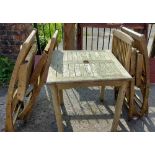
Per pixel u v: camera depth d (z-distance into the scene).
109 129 3.09
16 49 4.28
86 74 2.64
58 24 6.51
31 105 3.11
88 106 3.62
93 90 4.10
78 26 4.37
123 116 3.34
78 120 3.28
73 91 4.07
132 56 2.85
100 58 3.16
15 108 3.13
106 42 7.13
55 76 2.59
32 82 3.01
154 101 3.77
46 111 3.50
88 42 7.07
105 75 2.61
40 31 5.84
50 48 2.86
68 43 4.17
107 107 3.59
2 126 3.13
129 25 4.29
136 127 3.11
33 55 2.85
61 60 3.07
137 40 2.91
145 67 2.93
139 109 3.44
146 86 3.05
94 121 3.26
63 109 3.54
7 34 4.17
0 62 4.24
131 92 3.04
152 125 3.15
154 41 4.27
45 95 3.94
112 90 4.09
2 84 4.12
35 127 3.15
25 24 4.11
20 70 2.50
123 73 2.66
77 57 3.20
